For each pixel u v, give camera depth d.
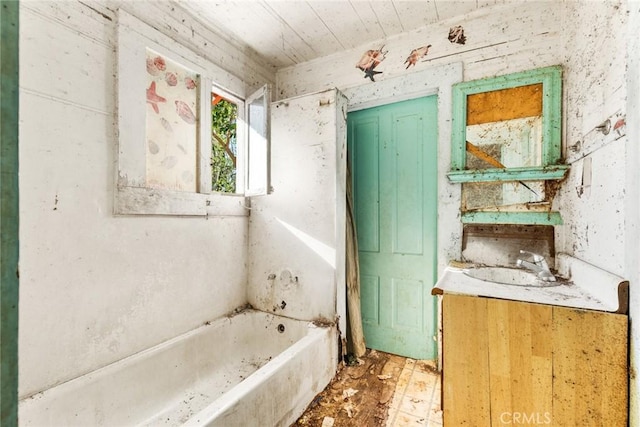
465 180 1.92
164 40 1.78
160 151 1.83
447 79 2.03
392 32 2.20
